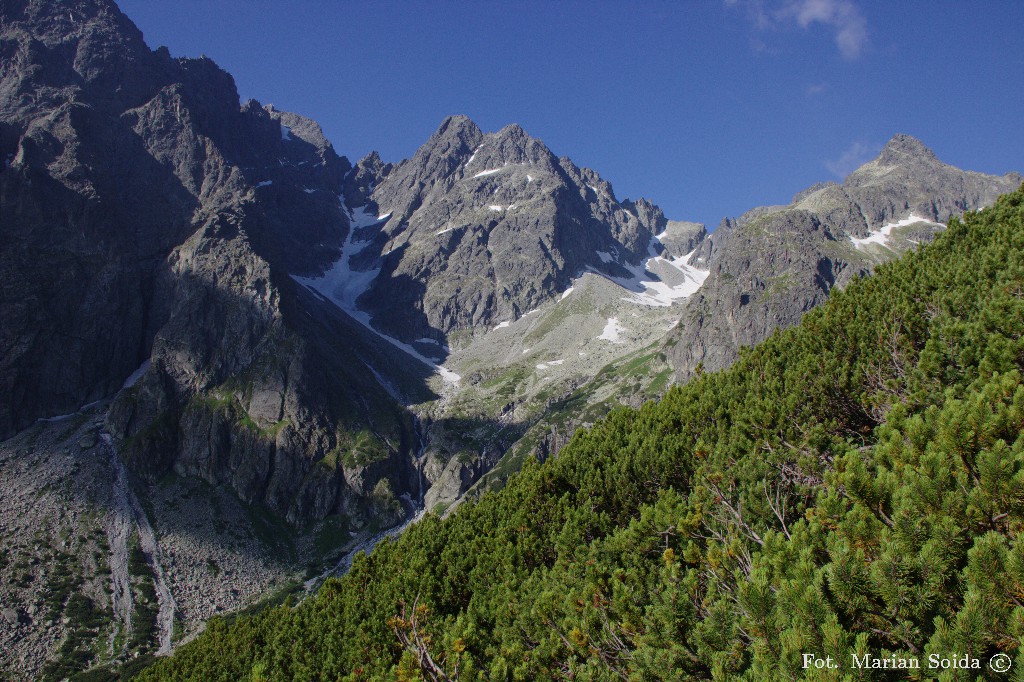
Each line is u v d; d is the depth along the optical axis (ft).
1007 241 124.36
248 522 632.38
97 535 538.47
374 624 110.42
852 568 44.86
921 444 56.85
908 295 122.93
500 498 149.38
